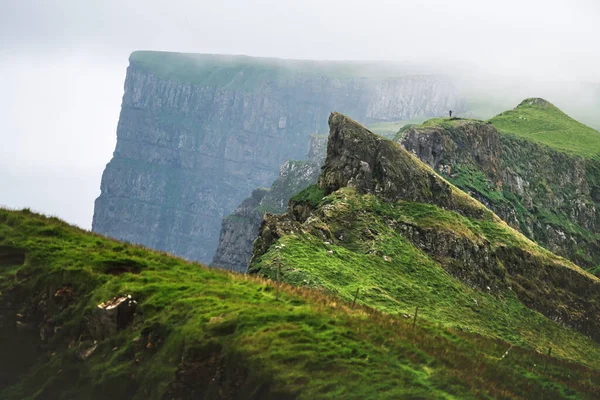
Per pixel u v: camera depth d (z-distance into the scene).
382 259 128.75
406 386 56.97
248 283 75.38
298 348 59.16
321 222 130.75
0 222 85.12
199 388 59.81
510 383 66.69
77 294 73.31
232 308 65.38
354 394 55.03
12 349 71.31
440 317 115.94
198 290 70.81
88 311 70.38
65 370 67.56
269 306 66.88
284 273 102.81
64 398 65.38
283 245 113.19
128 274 74.56
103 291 71.69
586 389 73.38
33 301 74.06
